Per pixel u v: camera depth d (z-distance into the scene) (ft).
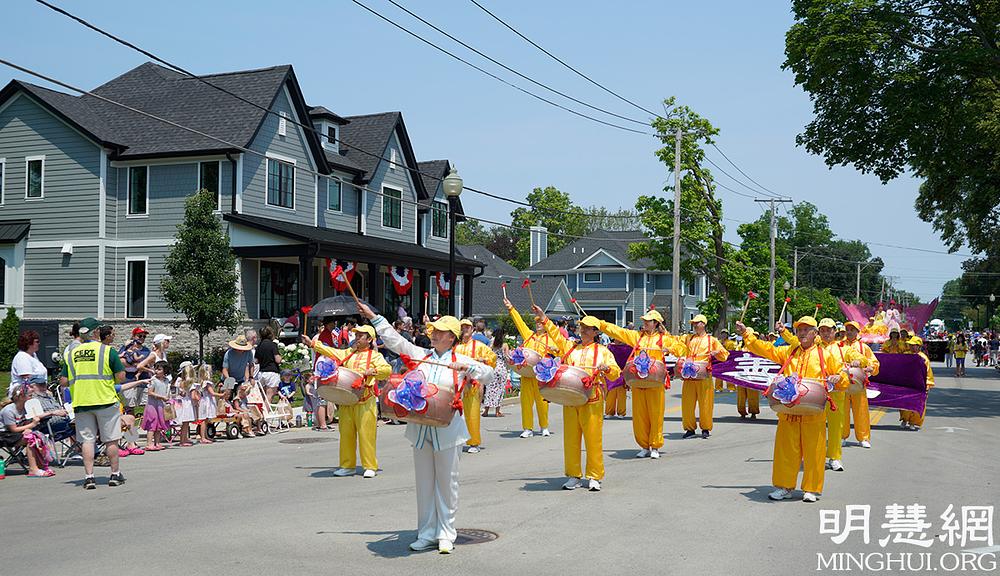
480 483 35.91
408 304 130.21
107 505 31.96
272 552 24.36
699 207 150.71
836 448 39.42
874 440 51.62
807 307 223.71
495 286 207.62
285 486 35.83
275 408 58.23
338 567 22.72
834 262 366.84
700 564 23.13
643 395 42.93
